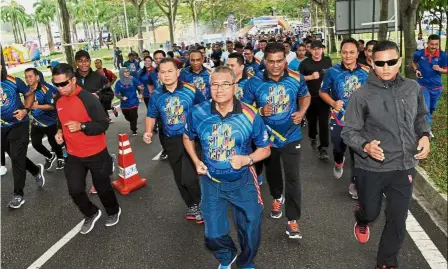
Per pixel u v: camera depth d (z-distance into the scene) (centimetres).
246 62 927
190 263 423
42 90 728
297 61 916
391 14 1222
